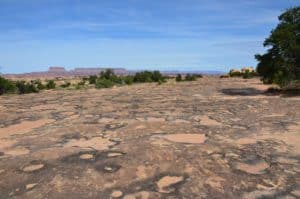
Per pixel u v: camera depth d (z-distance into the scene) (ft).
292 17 66.69
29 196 16.72
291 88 70.33
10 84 106.11
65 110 47.14
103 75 162.20
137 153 22.61
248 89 80.74
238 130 29.86
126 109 45.73
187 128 30.89
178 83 123.24
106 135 28.78
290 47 63.87
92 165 20.56
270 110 41.04
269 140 25.99
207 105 47.85
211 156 21.94
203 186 17.38
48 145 26.00
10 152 24.63
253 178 18.35
